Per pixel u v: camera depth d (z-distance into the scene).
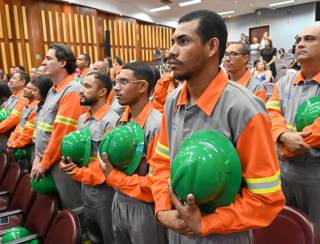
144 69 1.60
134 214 1.52
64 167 1.79
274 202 0.80
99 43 9.84
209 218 0.81
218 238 0.92
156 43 13.04
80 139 1.80
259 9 14.35
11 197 2.58
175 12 12.62
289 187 1.63
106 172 1.47
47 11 8.11
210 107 0.87
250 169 0.81
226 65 2.38
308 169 1.52
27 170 2.81
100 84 1.92
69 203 2.14
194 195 0.77
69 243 1.51
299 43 1.58
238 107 0.83
